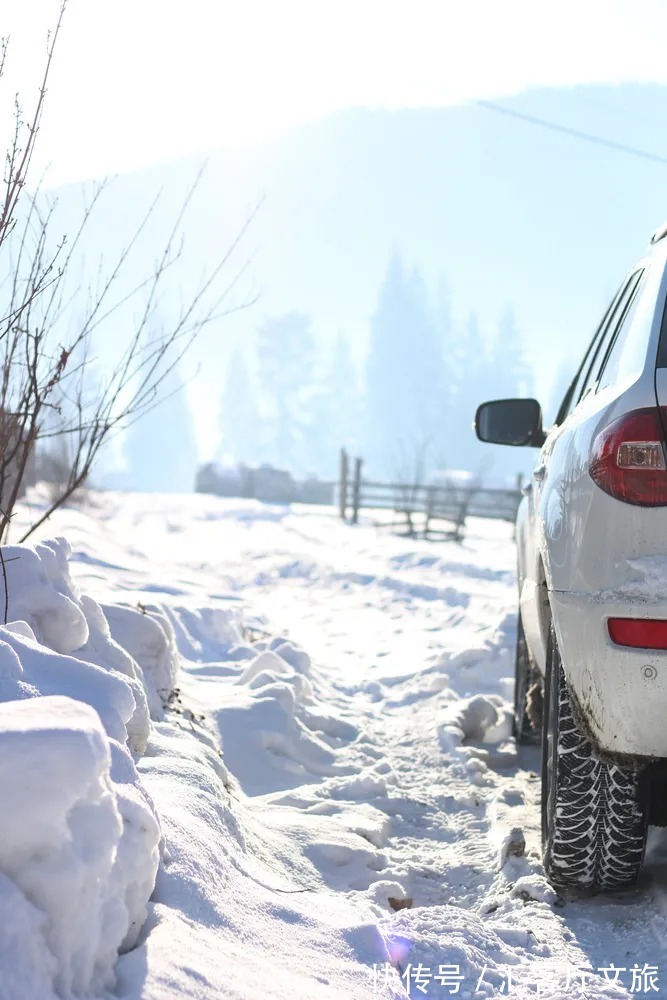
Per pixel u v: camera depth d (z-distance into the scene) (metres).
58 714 1.98
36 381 4.08
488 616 9.35
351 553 16.16
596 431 2.83
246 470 42.94
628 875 3.14
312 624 9.91
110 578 8.01
